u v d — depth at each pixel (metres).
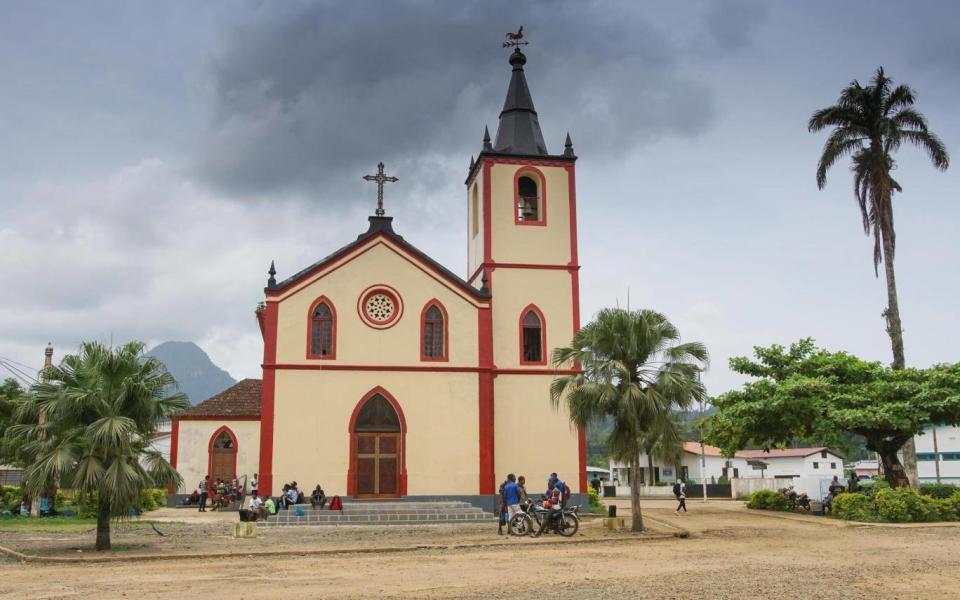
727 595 13.34
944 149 39.31
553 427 32.97
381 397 31.42
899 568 16.62
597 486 43.09
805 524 27.36
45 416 19.78
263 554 18.89
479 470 31.42
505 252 34.34
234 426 39.94
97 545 19.77
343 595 13.37
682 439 24.53
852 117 40.12
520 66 37.34
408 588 14.12
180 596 13.25
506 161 35.16
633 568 16.75
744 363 33.59
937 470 53.91
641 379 24.75
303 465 30.31
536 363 33.47
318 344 31.45
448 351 32.22
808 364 32.19
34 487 18.83
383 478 30.89
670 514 32.97
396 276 32.44
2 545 20.72
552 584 14.57
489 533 24.59
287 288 31.59
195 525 27.48
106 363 20.03
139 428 20.25
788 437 33.16
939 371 29.92
